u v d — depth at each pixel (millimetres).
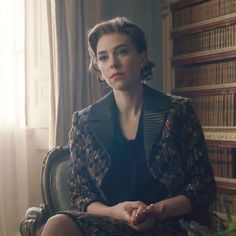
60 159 1651
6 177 2432
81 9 2533
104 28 1312
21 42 2525
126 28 1302
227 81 2330
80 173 1372
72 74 2469
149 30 3143
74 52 2480
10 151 2443
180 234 1223
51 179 1603
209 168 1317
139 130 1323
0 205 2375
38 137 2611
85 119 1383
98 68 1385
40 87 2600
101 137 1338
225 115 2322
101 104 1388
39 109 2598
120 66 1285
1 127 2406
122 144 1319
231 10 2268
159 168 1268
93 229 1078
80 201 1312
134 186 1285
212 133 2367
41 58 2590
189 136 1315
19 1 2502
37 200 2637
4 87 2416
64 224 1083
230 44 2285
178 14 2605
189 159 1305
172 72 2658
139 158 1297
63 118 2453
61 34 2463
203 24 2414
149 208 1130
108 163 1312
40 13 2584
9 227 2436
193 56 2488
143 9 3109
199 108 2480
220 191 2352
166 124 1296
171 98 1358
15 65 2453
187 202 1231
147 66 1409
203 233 1055
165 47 2705
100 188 1317
